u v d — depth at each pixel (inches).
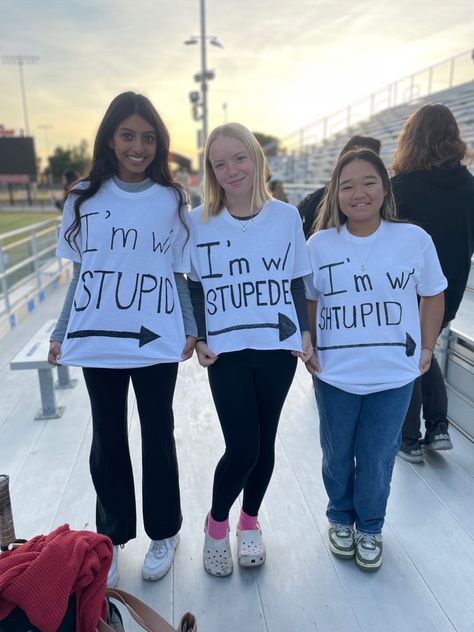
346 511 85.1
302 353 74.8
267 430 78.1
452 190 95.5
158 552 82.0
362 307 74.4
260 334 72.6
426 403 112.3
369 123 832.3
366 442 78.3
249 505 82.8
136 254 70.1
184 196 73.8
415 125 95.4
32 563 45.2
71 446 121.1
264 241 73.5
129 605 56.2
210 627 72.1
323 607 75.1
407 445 111.4
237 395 73.6
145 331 71.1
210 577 81.0
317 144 912.9
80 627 47.2
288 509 97.0
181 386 156.4
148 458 77.9
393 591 77.9
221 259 73.7
